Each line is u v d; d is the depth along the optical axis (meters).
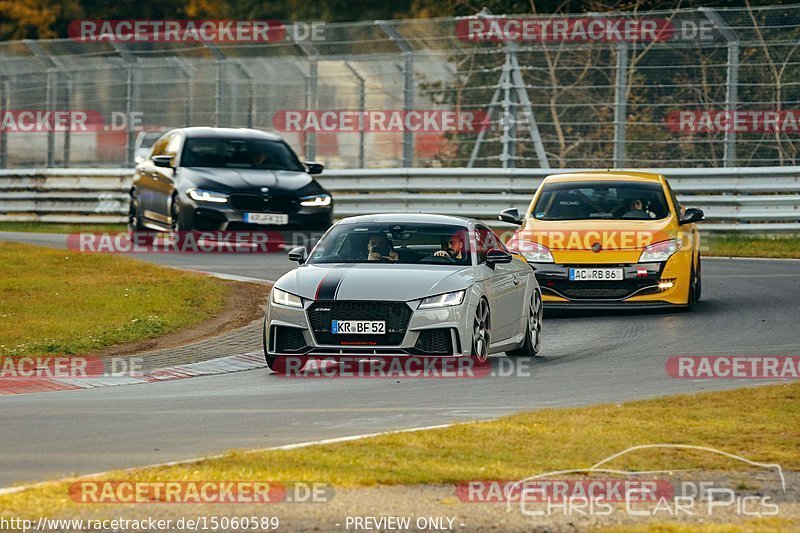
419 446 27.66
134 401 36.00
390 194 92.88
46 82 106.44
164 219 78.81
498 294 43.22
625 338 48.72
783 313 54.19
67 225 101.44
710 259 75.62
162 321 52.03
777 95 83.94
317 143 96.38
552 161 89.56
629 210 57.56
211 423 31.67
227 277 64.25
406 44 92.25
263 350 44.25
